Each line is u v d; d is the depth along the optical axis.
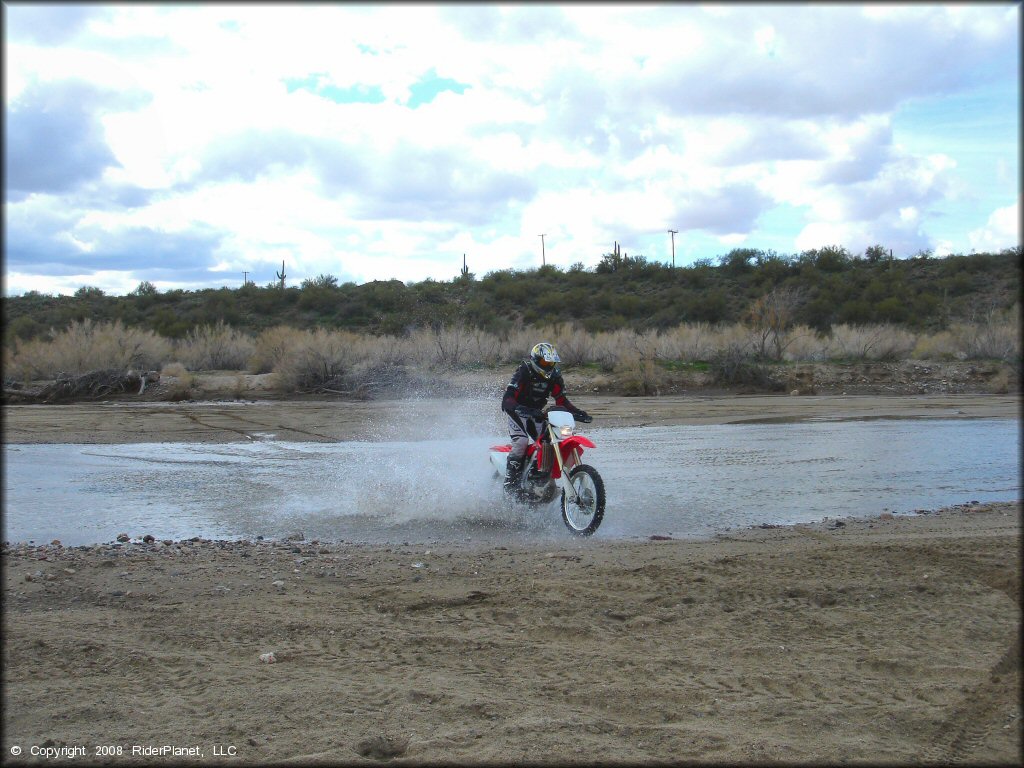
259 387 26.00
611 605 5.96
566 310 58.16
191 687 4.70
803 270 60.22
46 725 4.27
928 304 50.19
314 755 3.94
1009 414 19.66
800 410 20.83
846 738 4.07
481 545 7.95
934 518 8.95
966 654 5.08
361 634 5.47
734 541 7.99
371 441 15.63
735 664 4.96
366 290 59.25
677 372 27.33
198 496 10.48
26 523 9.06
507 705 4.42
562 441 8.71
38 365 27.36
